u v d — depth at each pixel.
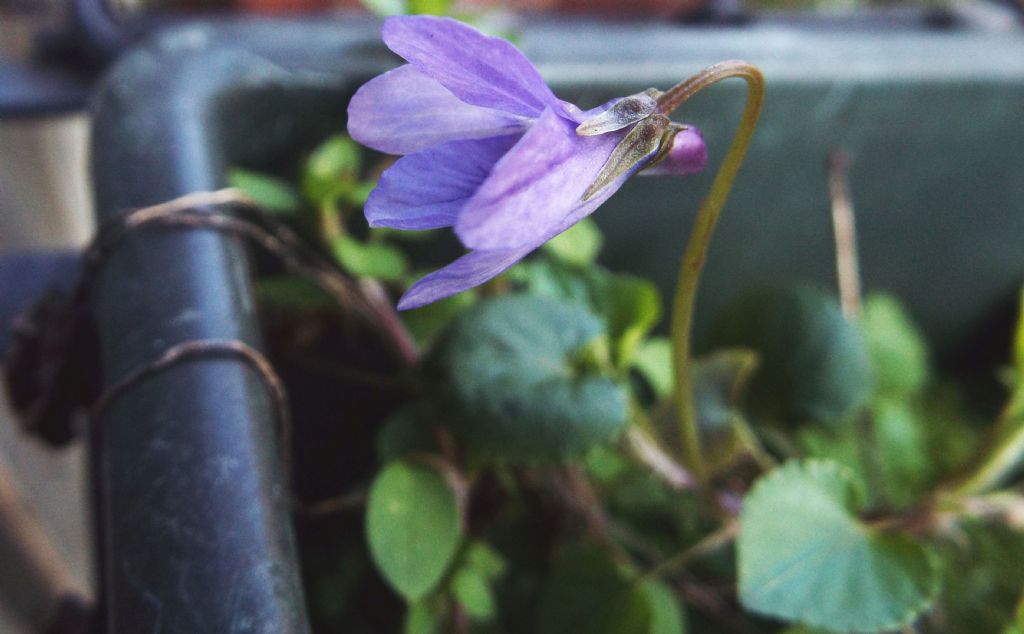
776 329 0.17
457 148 0.11
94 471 0.13
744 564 0.14
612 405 0.14
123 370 0.12
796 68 0.17
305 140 0.16
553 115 0.11
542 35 0.17
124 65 0.14
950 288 0.20
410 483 0.14
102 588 0.13
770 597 0.14
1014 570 0.17
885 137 0.18
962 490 0.16
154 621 0.11
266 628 0.11
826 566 0.14
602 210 0.17
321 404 0.17
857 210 0.19
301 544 0.17
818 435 0.18
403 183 0.11
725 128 0.17
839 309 0.17
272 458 0.12
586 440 0.14
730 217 0.18
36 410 0.15
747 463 0.17
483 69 0.11
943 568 0.16
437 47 0.11
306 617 0.11
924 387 0.20
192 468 0.12
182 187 0.13
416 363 0.15
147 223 0.13
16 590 0.17
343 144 0.15
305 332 0.17
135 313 0.12
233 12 0.19
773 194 0.18
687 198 0.18
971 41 0.18
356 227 0.17
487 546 0.17
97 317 0.13
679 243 0.18
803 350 0.17
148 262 0.13
